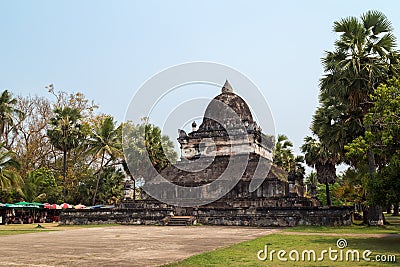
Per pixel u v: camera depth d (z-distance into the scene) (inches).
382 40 1100.5
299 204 1427.2
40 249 690.2
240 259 542.0
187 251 650.8
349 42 1096.2
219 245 743.1
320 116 1234.6
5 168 1811.0
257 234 1005.2
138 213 1503.4
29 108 2321.6
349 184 1279.5
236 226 1353.3
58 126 2025.1
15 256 596.1
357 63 1047.0
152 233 1065.5
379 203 746.2
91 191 2217.0
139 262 526.9
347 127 1143.0
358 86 1051.3
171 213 1477.6
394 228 1095.6
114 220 1519.4
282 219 1312.7
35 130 2279.8
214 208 1435.8
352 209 1300.4
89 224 1539.1
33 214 1937.7
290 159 2130.9
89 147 2139.5
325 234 951.6
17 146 2214.6
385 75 1063.0
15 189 1876.2
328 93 1157.1
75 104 2413.9
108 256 590.9
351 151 772.0
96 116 2417.6
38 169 2091.5
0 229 1307.8
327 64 1125.1
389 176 717.9
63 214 1576.0
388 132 725.9
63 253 629.6
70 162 2256.4
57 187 2091.5
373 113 778.2
